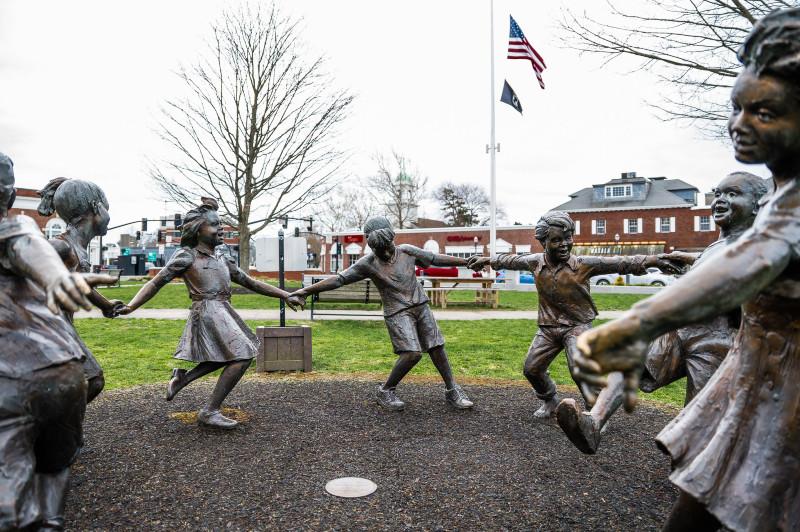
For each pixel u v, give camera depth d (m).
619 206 50.12
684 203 47.62
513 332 12.16
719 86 10.74
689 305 1.41
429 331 5.98
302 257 27.55
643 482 3.97
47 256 1.94
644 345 1.39
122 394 6.51
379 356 9.24
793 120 1.63
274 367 7.98
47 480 2.46
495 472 4.15
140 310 16.64
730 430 1.80
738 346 1.90
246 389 6.86
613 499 3.68
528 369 5.43
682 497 1.97
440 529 3.26
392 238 5.84
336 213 59.12
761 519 1.68
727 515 1.71
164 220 23.69
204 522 3.32
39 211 4.26
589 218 48.69
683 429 1.91
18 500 2.04
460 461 4.38
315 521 3.35
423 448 4.69
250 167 25.05
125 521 3.32
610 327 1.39
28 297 2.28
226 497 3.67
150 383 7.12
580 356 1.41
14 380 2.15
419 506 3.56
